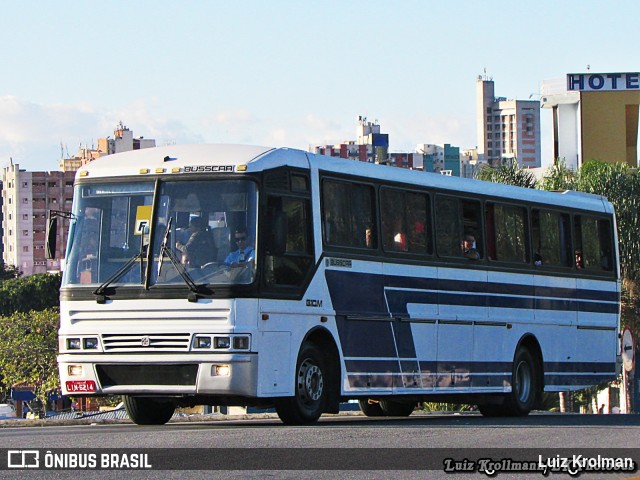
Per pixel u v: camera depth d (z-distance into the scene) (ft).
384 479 36.01
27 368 242.37
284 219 55.62
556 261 81.46
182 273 54.85
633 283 151.43
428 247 68.80
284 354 56.39
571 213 83.61
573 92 296.71
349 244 62.03
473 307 72.28
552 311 80.43
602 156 295.48
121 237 56.24
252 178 55.62
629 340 91.45
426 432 52.54
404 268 66.28
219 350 53.98
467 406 125.29
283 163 57.62
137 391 55.06
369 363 63.00
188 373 54.44
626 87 295.07
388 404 81.66
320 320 59.16
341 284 61.00
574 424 63.16
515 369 76.28
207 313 54.34
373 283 63.67
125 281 55.52
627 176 158.30
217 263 54.80
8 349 242.17
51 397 250.37
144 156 57.62
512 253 76.69
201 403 57.72
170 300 54.70
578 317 83.41
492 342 73.92
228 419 79.10
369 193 64.28
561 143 298.56
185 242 55.31
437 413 90.63
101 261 56.24
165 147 58.39
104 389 55.62
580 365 83.61
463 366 71.10
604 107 295.69
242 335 54.03
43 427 64.39
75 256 56.80
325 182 60.64
